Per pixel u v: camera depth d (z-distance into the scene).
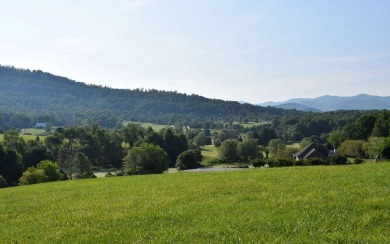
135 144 135.50
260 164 81.88
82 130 140.12
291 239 10.30
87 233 13.34
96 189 27.52
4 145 105.19
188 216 14.21
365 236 10.09
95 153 137.00
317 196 15.34
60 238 13.06
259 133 197.12
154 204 17.38
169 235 11.93
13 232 14.75
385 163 28.83
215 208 15.05
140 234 12.40
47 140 133.25
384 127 132.62
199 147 174.75
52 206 20.53
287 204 14.46
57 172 81.38
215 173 33.28
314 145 114.75
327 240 10.03
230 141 137.75
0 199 26.69
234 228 11.86
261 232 11.20
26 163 111.06
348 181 18.73
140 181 31.22
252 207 14.56
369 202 13.38
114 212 16.45
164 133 145.88
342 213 12.42
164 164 97.75
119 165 139.00
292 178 22.05
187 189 21.62
